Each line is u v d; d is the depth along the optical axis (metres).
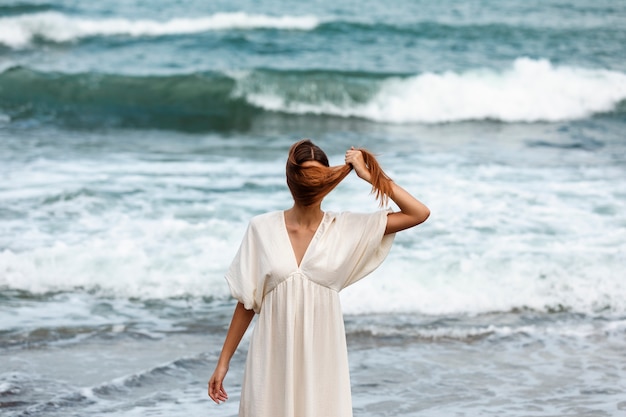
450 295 7.45
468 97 18.59
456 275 7.78
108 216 9.44
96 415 5.19
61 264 7.94
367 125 17.42
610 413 5.31
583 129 16.86
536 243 8.64
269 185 11.05
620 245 8.59
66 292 7.51
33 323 6.79
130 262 8.02
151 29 25.39
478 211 9.77
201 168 12.11
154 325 6.84
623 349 6.43
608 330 6.79
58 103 18.33
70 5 29.97
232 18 26.25
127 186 10.81
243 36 24.56
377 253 3.51
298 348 3.42
